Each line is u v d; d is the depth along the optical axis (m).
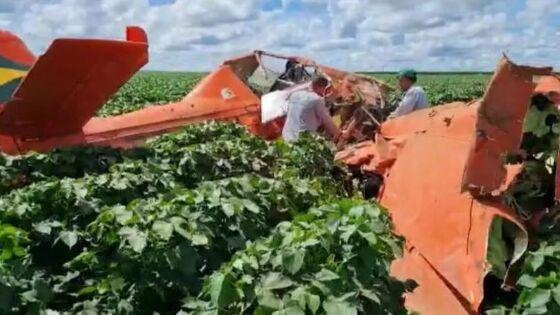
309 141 7.84
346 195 7.27
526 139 4.64
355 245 3.73
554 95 4.52
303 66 11.80
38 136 7.59
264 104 10.65
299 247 3.66
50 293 3.79
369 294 3.51
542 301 3.76
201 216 4.50
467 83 48.94
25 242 4.19
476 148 4.31
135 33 6.30
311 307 3.29
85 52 5.82
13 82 8.09
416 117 7.11
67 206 5.02
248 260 3.62
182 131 8.45
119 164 6.34
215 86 10.55
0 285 3.47
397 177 6.14
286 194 5.59
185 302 3.85
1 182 6.20
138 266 4.19
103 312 4.02
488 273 4.20
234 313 3.47
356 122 10.11
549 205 4.64
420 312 4.51
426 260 4.81
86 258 4.34
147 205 4.56
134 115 9.32
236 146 7.33
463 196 4.73
